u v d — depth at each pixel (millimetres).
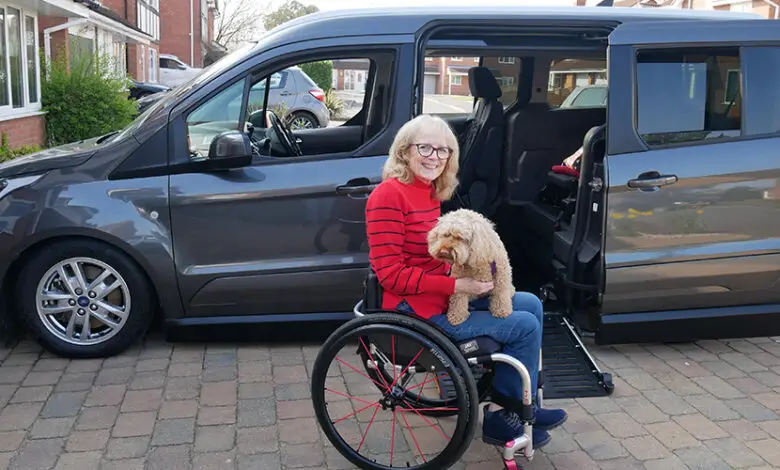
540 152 5141
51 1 10969
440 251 2588
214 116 3918
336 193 3859
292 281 3926
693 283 3943
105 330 3943
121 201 3791
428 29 3959
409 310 2805
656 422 3334
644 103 3857
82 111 12195
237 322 4004
